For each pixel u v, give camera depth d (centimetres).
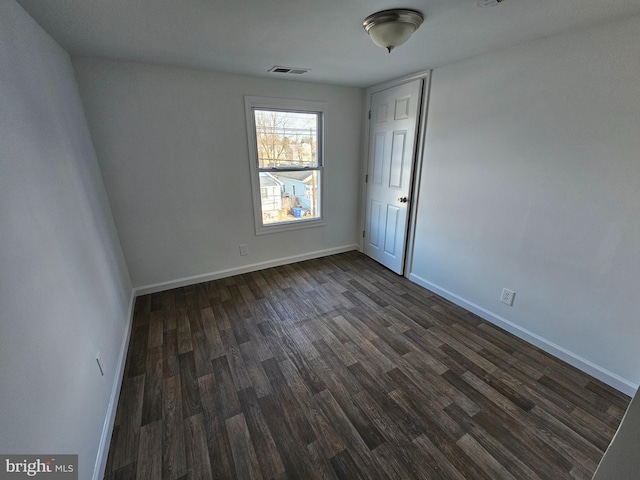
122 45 189
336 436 144
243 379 181
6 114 103
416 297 279
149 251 276
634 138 148
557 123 175
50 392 98
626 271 159
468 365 191
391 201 322
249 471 129
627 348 165
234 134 284
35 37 144
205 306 263
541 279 198
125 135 240
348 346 210
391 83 292
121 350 193
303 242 364
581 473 127
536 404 161
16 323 86
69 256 136
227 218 305
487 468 129
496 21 151
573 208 175
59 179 143
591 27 154
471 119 223
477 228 235
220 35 173
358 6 136
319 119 330
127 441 142
